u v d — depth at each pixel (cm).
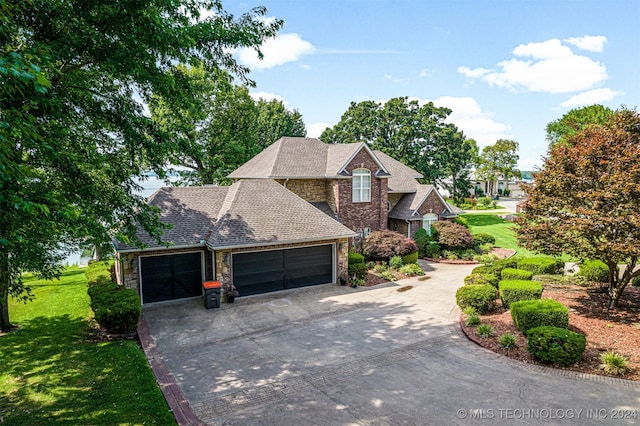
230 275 1650
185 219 1759
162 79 1091
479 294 1411
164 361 1068
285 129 5647
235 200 1830
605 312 1326
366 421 759
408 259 2364
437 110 4344
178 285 1672
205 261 1700
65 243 1182
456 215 2930
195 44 1075
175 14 1043
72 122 1070
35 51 734
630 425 726
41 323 1371
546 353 995
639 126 1289
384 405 821
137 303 1265
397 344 1172
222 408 817
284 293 1777
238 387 913
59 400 812
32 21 884
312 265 1888
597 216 1159
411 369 997
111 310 1205
